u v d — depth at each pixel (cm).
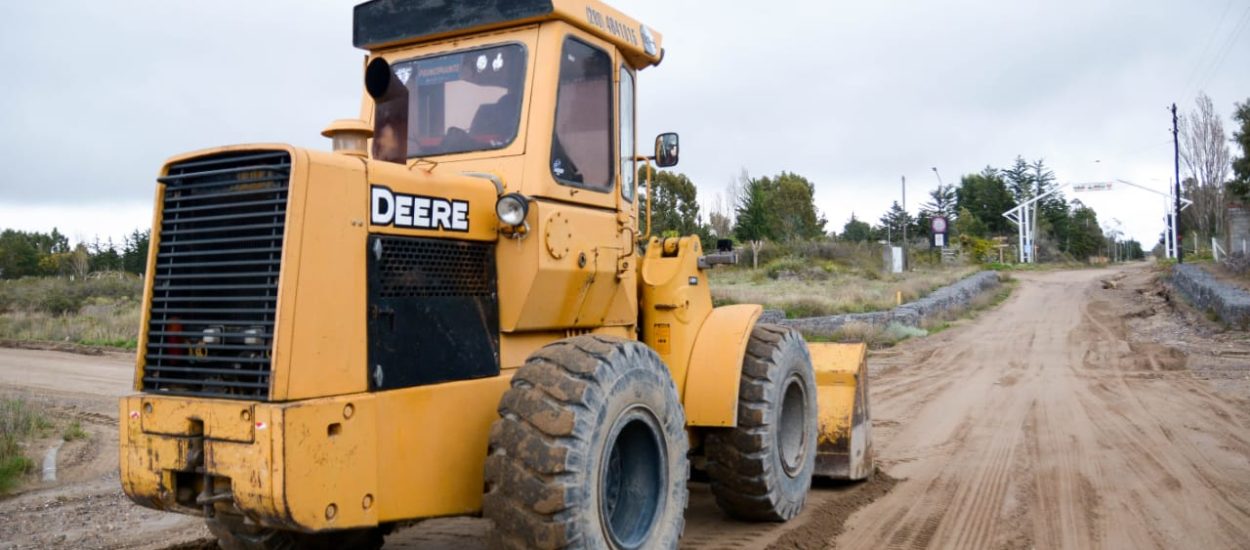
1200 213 5906
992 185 8844
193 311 396
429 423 420
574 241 490
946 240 5631
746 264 4481
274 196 383
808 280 3925
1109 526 629
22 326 2564
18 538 642
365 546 486
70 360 1886
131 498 402
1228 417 1098
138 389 407
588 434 418
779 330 653
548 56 495
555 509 405
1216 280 2919
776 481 620
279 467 356
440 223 437
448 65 524
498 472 414
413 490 411
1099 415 1136
